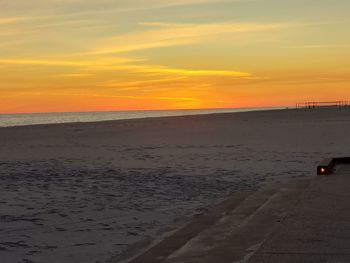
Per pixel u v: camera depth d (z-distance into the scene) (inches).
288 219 222.2
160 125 1708.9
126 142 992.9
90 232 273.3
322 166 391.9
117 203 357.1
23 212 323.3
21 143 1005.2
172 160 660.7
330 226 207.5
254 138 988.6
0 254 228.2
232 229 235.0
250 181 468.4
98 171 547.5
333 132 1064.8
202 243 207.0
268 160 631.8
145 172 539.2
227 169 558.6
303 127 1294.3
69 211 327.9
